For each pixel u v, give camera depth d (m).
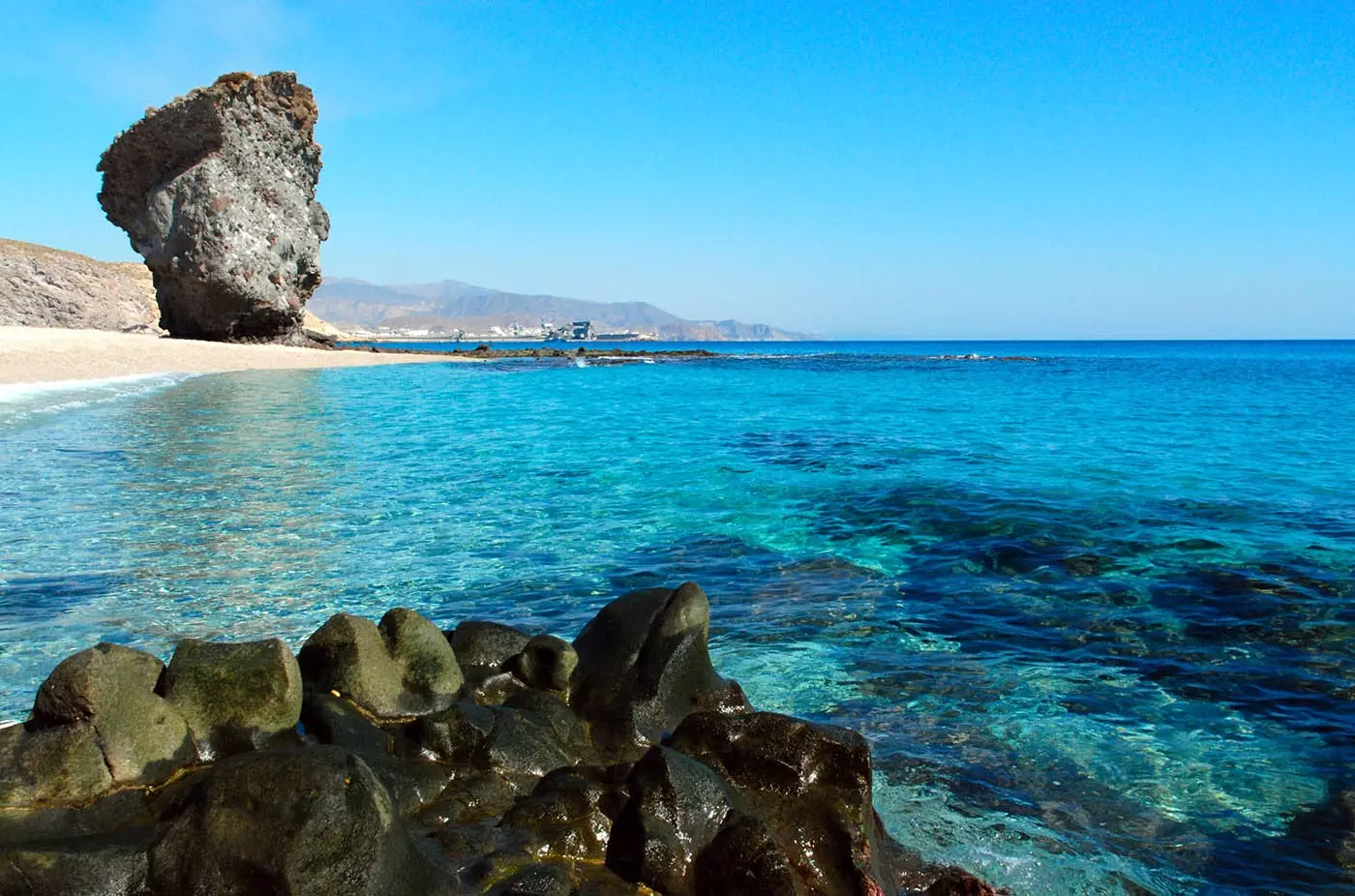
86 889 3.15
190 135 52.56
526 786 4.52
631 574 9.41
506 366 61.47
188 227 52.09
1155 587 8.96
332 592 8.57
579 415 27.39
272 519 11.65
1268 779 5.25
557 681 5.43
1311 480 15.31
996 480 15.16
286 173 57.31
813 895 3.82
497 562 9.80
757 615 8.12
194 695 4.39
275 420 23.11
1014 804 4.94
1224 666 6.97
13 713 5.66
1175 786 5.17
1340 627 7.82
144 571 9.12
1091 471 16.20
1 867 3.17
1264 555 10.11
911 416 28.19
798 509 12.69
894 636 7.62
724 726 4.63
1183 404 34.03
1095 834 4.66
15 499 12.42
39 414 21.59
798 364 78.31
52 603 8.06
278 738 4.39
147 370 36.84
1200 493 13.88
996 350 178.12
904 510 12.56
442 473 15.62
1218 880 4.30
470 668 5.64
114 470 14.87
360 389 36.22
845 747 4.44
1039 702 6.29
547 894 3.46
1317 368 77.00
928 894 4.11
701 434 22.27
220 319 54.75
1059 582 9.16
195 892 3.16
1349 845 4.57
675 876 3.77
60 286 64.62
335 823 3.16
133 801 3.82
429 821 4.08
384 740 4.71
